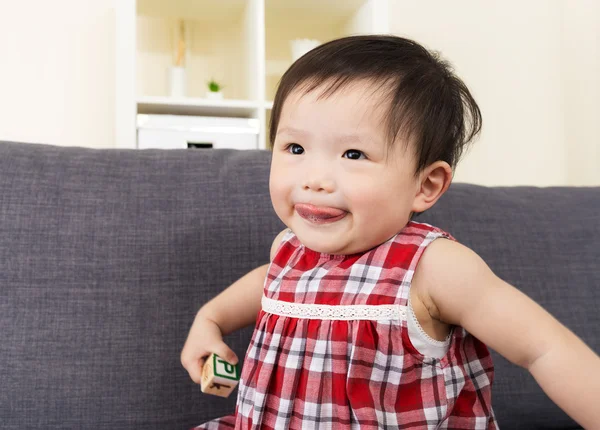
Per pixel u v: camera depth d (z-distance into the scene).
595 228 1.14
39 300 0.92
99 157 1.04
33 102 2.14
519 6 2.55
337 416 0.70
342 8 2.30
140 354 0.94
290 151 0.74
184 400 0.94
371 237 0.72
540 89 2.55
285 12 2.34
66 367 0.91
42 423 0.89
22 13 2.12
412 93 0.72
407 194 0.72
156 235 0.98
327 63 0.73
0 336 0.90
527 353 0.67
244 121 2.02
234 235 1.00
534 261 1.08
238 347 0.97
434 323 0.73
